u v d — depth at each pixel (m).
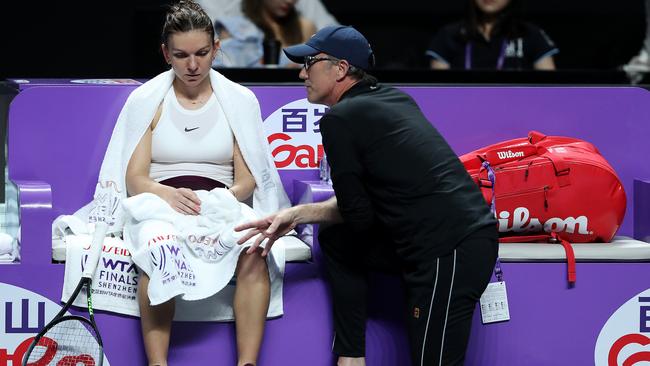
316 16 25.27
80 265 14.61
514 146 15.85
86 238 14.89
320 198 15.20
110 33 26.45
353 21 27.25
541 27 27.39
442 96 16.97
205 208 14.58
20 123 16.03
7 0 26.03
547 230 15.77
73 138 16.20
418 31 27.47
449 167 13.80
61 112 16.14
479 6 23.30
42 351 14.61
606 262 15.48
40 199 14.55
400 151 13.68
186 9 15.05
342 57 14.22
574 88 17.16
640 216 16.98
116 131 15.65
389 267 14.61
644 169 17.31
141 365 14.86
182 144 15.45
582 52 27.47
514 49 23.36
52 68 26.42
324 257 14.90
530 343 15.46
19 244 14.62
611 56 27.31
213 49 15.25
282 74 18.67
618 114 17.25
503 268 15.33
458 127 17.02
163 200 14.73
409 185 13.63
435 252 13.55
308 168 16.86
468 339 13.88
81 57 26.48
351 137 13.73
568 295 15.48
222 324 14.95
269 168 15.88
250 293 14.48
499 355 15.43
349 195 13.85
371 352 15.33
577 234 15.77
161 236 14.20
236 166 15.69
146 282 14.30
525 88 17.09
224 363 14.98
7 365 14.61
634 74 20.16
